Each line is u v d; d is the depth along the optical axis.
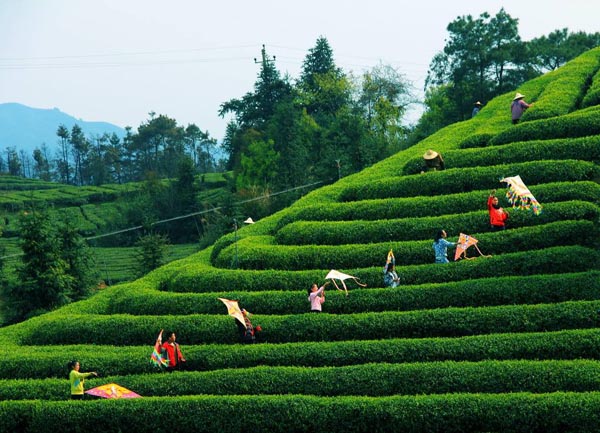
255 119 121.69
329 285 36.34
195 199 106.62
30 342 36.97
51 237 54.56
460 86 80.75
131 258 92.00
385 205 42.44
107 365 31.72
